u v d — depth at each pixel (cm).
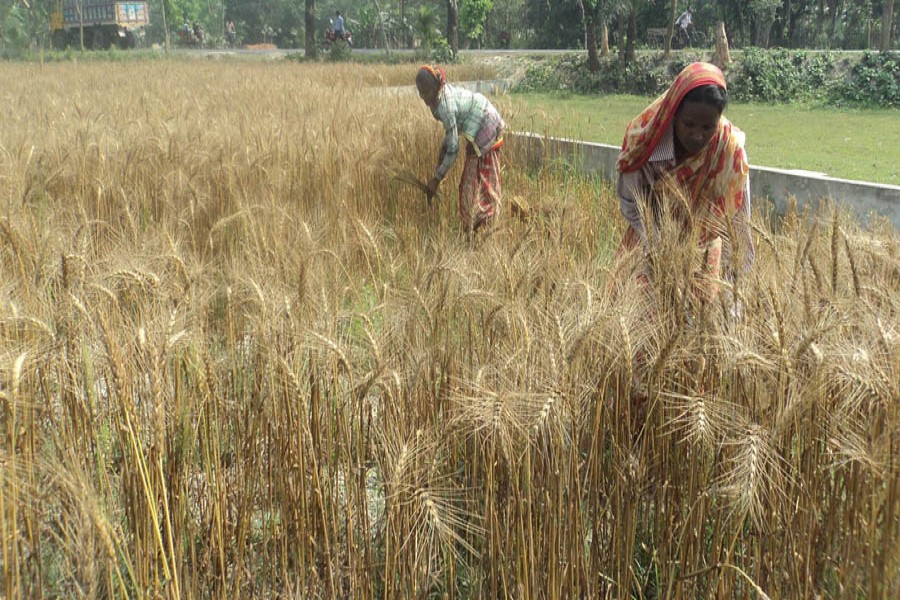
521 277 328
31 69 2792
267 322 305
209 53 5253
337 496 297
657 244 310
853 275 301
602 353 279
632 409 297
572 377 268
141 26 5444
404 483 271
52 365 316
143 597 262
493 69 3516
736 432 260
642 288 323
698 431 249
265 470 314
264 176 742
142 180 724
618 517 283
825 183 695
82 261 360
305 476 291
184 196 631
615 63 3275
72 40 5284
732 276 304
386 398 290
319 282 340
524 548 269
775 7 4262
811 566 262
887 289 290
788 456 261
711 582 272
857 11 4669
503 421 257
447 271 334
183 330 296
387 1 6384
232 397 324
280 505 303
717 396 270
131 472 284
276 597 304
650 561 299
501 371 273
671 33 3216
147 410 281
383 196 837
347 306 371
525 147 1005
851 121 2023
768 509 265
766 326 267
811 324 267
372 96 1411
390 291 341
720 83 343
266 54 5144
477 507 292
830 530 262
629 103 2675
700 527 271
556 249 362
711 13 4456
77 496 243
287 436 296
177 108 1198
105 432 336
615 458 285
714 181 372
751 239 352
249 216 519
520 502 267
